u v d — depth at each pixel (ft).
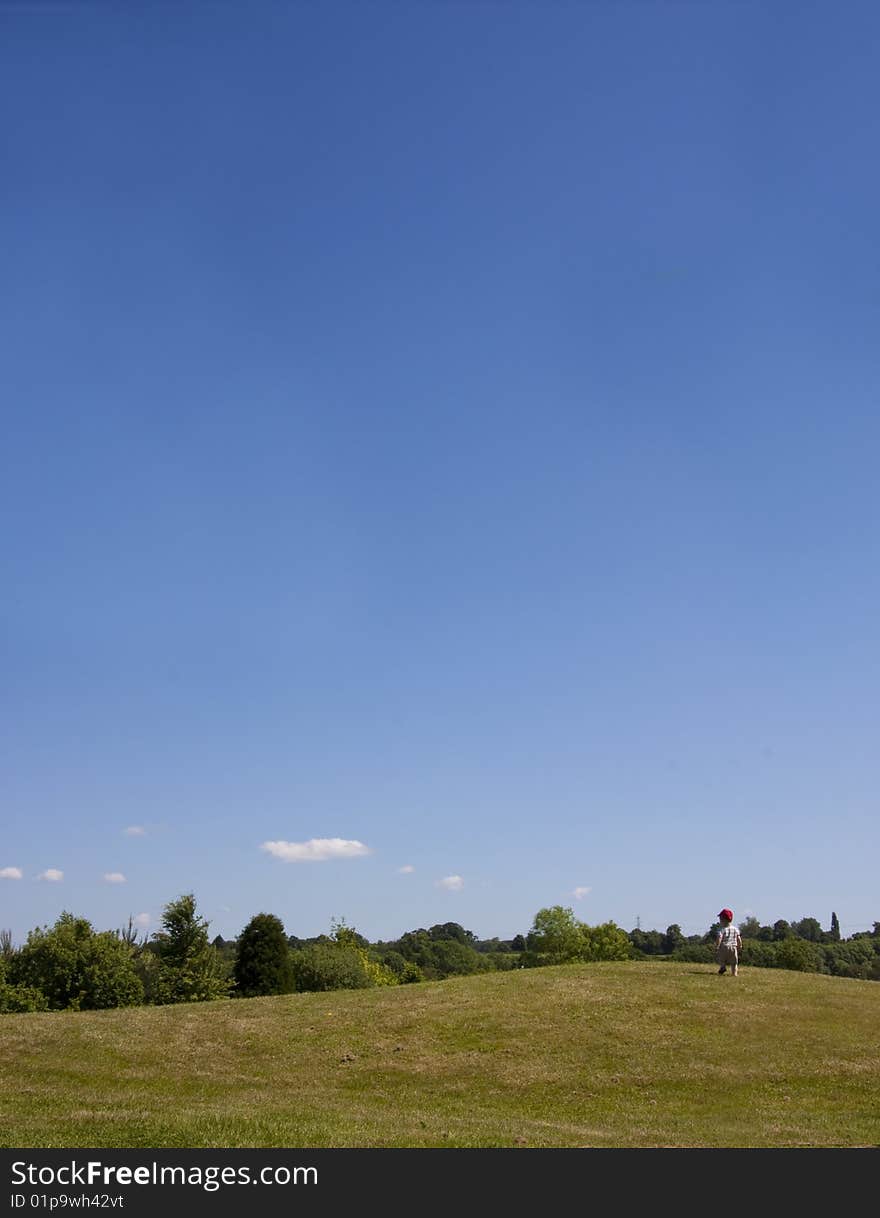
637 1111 60.39
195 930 175.22
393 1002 92.48
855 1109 59.21
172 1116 53.62
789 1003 83.92
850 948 396.98
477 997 91.66
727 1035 74.95
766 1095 62.64
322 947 182.09
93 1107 58.49
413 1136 49.01
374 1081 69.31
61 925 174.70
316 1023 85.10
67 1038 80.53
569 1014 82.79
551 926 302.04
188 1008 93.86
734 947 99.55
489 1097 64.85
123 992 168.76
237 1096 65.46
